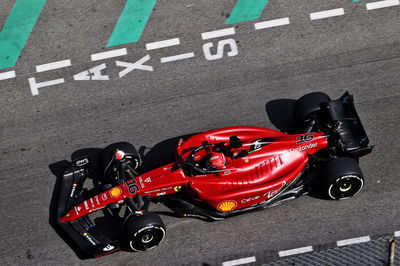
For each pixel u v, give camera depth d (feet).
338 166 146.82
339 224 151.53
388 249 144.36
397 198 155.22
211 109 173.68
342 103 155.63
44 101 176.86
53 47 186.39
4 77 181.37
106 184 157.38
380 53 181.06
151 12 192.54
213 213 150.51
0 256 150.92
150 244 147.02
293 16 189.57
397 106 171.53
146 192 147.23
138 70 181.57
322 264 145.79
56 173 164.14
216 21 189.67
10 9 193.47
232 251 148.87
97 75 181.06
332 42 183.93
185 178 147.74
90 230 147.64
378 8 189.98
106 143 168.76
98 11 193.36
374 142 165.07
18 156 167.43
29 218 156.66
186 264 147.54
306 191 153.69
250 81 178.19
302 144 151.23
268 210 155.02
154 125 171.63
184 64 182.29
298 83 176.86
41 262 149.59
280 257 147.54
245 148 150.10
